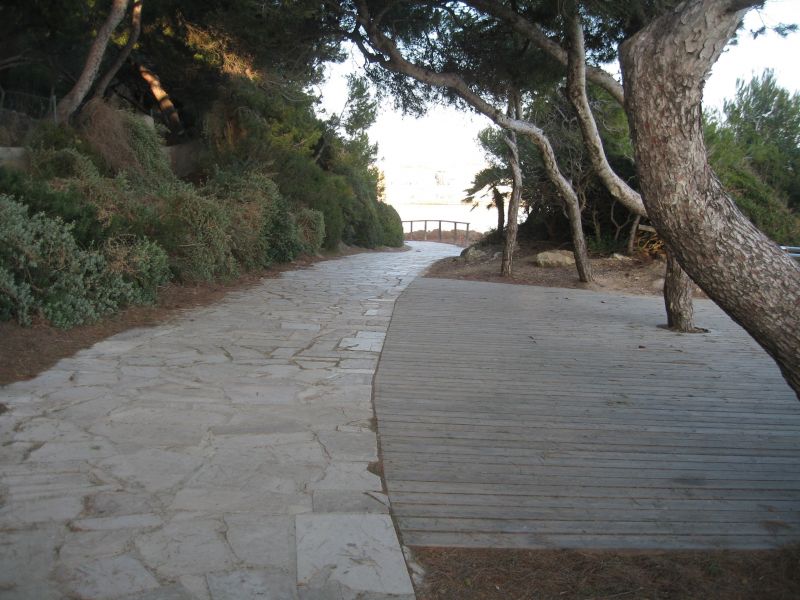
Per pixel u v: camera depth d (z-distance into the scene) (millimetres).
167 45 19281
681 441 5434
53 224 8094
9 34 14438
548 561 3504
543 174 19391
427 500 4125
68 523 3564
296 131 24156
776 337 3199
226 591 3033
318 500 3994
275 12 11266
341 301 12133
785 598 3205
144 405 5602
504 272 17016
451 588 3225
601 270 17312
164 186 12711
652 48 3084
